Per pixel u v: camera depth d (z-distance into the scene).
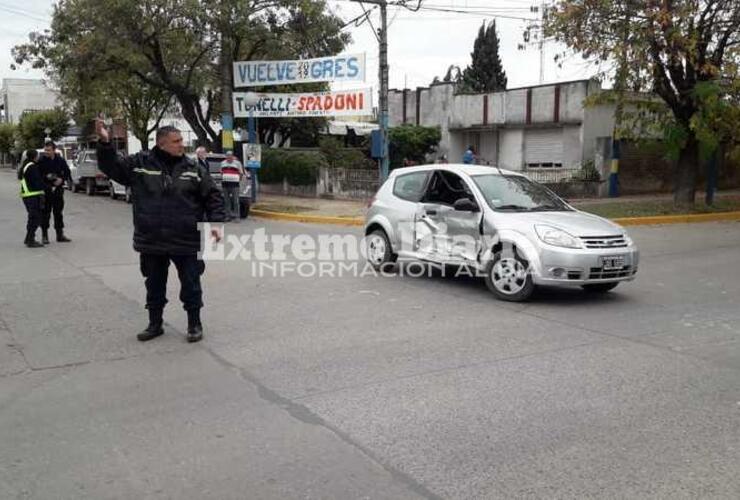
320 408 4.74
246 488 3.64
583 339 6.47
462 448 4.09
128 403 4.88
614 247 7.88
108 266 10.53
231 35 21.12
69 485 3.70
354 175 22.20
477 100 28.45
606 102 18.39
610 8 16.39
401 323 7.12
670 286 9.12
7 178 41.97
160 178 6.17
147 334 6.48
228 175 17.61
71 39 21.28
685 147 19.16
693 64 16.67
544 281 7.80
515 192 8.93
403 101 32.38
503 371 5.50
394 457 3.98
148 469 3.87
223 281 9.45
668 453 4.01
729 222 17.94
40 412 4.72
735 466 3.84
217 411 4.71
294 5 21.70
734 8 16.27
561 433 4.29
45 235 12.95
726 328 6.87
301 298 8.37
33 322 7.14
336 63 20.16
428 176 9.67
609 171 23.14
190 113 24.80
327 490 3.60
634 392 5.01
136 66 21.61
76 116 33.16
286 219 18.36
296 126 28.44
